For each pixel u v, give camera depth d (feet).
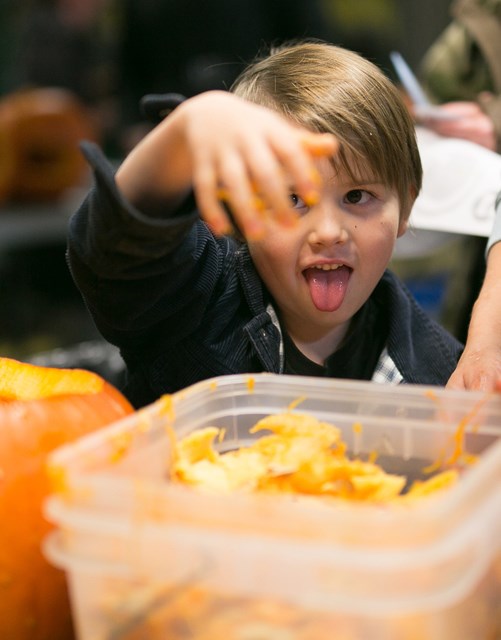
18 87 9.83
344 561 1.35
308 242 2.78
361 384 2.07
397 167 2.90
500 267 3.46
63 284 9.53
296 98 2.86
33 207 8.66
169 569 1.45
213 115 1.79
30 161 8.53
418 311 3.34
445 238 5.50
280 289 2.91
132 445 1.77
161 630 1.49
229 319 2.97
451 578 1.37
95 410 2.09
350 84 2.89
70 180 8.70
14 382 2.14
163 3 7.92
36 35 9.59
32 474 1.92
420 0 10.69
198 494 1.46
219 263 2.97
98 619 1.55
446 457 2.01
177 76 8.11
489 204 3.76
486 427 1.99
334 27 9.57
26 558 1.89
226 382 2.10
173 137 1.89
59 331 9.12
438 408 2.02
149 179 2.03
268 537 1.39
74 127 8.57
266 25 8.07
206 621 1.46
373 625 1.38
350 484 1.86
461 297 5.48
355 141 2.77
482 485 1.46
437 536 1.35
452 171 3.88
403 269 5.65
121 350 3.02
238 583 1.40
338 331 3.12
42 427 1.99
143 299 2.46
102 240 2.10
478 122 4.91
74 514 1.51
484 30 5.47
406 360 3.10
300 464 1.89
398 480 1.85
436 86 5.88
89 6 9.59
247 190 1.68
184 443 1.92
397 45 10.64
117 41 9.63
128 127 9.31
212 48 7.98
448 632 1.41
